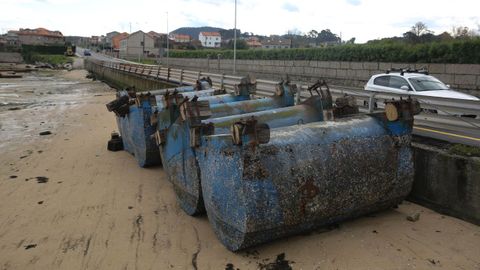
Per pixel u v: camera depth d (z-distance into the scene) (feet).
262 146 17.39
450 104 25.00
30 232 21.71
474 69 65.46
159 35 460.96
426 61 76.07
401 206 22.53
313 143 18.65
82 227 22.11
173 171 24.09
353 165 19.08
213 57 186.29
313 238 19.20
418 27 116.67
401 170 20.53
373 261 17.28
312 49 114.42
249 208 16.71
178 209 24.08
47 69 292.20
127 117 36.14
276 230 17.61
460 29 111.75
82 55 422.00
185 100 20.39
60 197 27.09
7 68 274.57
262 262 17.47
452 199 20.86
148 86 97.50
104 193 27.58
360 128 20.33
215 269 17.17
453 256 17.46
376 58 90.27
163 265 17.78
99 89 146.20
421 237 19.04
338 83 102.53
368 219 21.03
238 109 27.94
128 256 18.69
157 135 24.98
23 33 518.37
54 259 18.71
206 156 19.30
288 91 29.45
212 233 20.56
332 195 18.53
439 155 21.33
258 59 145.69
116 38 517.96
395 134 20.63
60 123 60.75
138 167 34.01
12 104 92.94
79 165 35.19
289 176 17.52
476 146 21.93
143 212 23.90
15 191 28.60
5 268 18.07
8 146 44.47
